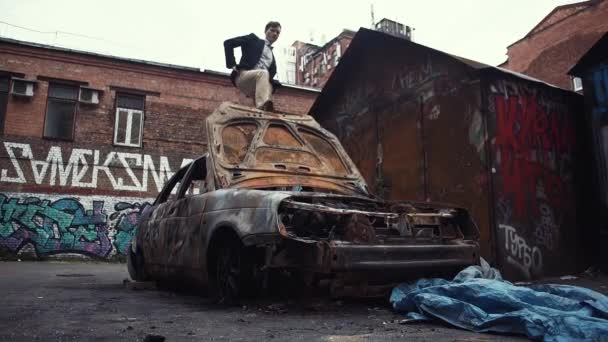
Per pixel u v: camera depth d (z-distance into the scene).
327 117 10.94
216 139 4.88
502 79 7.16
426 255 3.83
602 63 7.87
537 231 7.08
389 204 4.28
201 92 17.34
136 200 16.05
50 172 15.17
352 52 9.66
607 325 2.55
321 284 3.63
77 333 2.92
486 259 6.58
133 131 16.45
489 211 6.63
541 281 6.65
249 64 6.50
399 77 8.70
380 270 3.57
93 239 15.38
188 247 4.51
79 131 15.68
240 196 3.94
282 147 5.20
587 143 8.22
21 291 5.66
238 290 3.85
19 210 14.71
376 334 2.86
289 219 3.71
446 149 7.46
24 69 15.28
